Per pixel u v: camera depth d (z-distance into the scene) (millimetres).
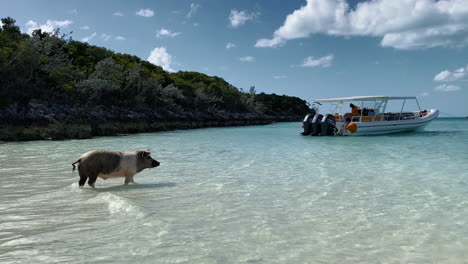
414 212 6035
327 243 4523
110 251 4164
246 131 43531
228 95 81250
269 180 9109
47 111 29859
